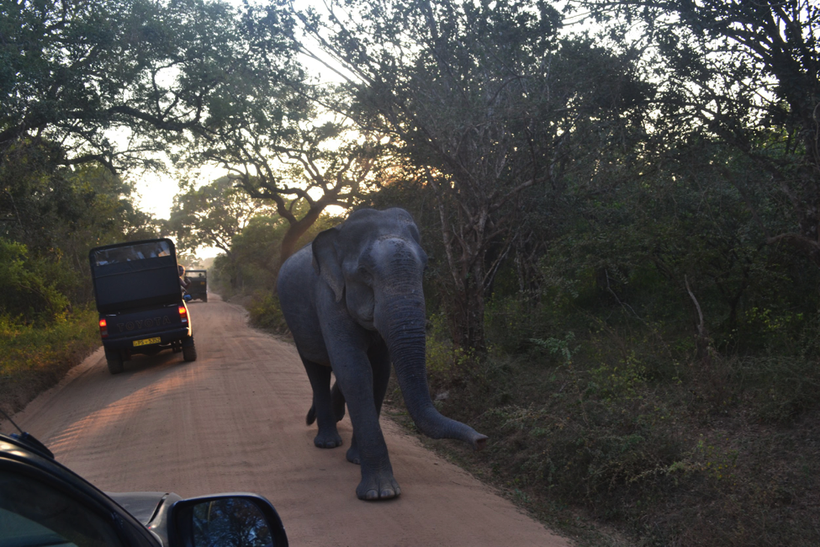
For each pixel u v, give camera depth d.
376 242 5.11
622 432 5.88
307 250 6.84
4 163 12.91
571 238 9.93
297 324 6.57
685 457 5.34
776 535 4.23
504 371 8.55
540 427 6.36
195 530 2.03
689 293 8.09
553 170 9.91
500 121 8.39
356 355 5.41
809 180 6.84
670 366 7.77
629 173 8.38
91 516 1.57
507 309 11.27
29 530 1.40
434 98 8.88
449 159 8.40
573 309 11.84
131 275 13.94
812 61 6.67
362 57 8.70
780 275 7.96
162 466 6.22
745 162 7.99
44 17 13.09
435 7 8.60
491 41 8.31
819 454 5.11
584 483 5.50
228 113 17.27
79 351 16.62
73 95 13.18
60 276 24.95
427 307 13.02
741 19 6.87
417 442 7.44
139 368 14.02
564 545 4.57
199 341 19.06
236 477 5.83
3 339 17.39
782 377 6.23
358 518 4.80
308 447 6.82
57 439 7.71
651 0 7.39
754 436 5.75
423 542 4.38
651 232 8.66
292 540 4.39
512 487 5.96
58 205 15.53
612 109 7.92
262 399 9.45
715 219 8.41
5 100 11.82
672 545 4.57
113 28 14.53
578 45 8.09
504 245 10.57
